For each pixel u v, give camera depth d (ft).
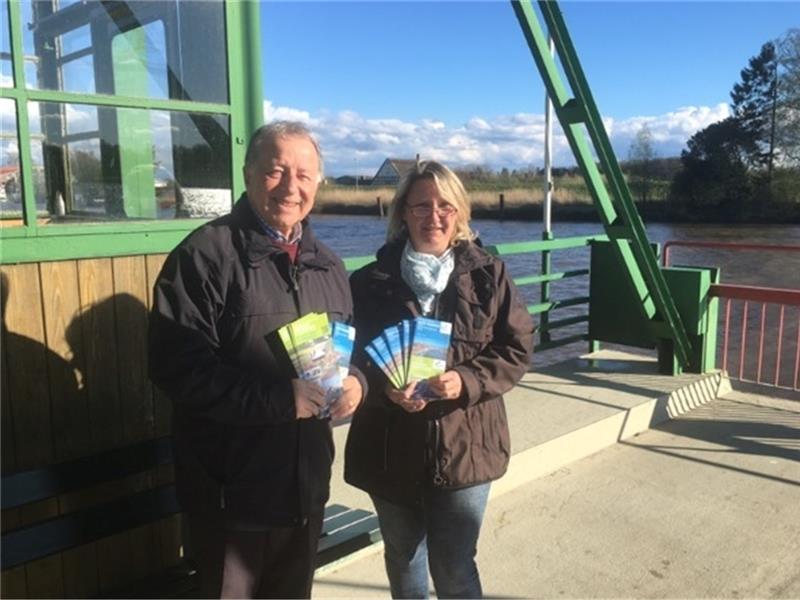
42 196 7.30
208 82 8.41
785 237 113.29
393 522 7.26
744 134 156.04
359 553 10.19
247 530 6.07
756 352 27.61
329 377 6.01
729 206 157.69
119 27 7.81
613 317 19.49
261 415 5.70
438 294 6.92
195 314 5.71
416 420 6.88
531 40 15.76
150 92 8.04
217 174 8.61
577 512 11.57
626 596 9.20
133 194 8.03
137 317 7.79
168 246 8.00
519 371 6.98
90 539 7.39
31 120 7.17
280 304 6.02
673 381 17.06
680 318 17.57
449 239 7.05
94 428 7.52
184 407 6.06
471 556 7.20
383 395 6.89
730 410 16.51
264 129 6.00
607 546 10.48
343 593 9.29
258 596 6.64
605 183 17.57
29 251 7.00
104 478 7.48
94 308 7.45
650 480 12.75
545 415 14.66
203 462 6.06
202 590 6.29
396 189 7.14
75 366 7.35
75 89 7.57
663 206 166.20
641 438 14.88
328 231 100.94
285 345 5.88
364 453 7.22
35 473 6.99
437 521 7.06
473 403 6.73
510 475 12.40
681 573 9.73
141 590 7.75
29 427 7.07
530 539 10.71
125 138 7.91
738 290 17.19
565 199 153.17
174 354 5.62
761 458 13.58
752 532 10.78
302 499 6.21
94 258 7.44
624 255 17.34
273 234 6.12
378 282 7.07
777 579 9.54
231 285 5.85
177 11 8.14
